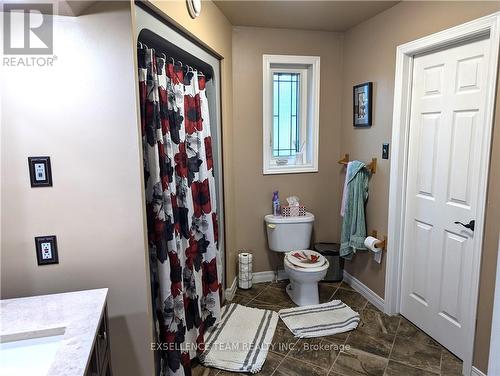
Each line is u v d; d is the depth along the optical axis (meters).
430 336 2.32
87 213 1.30
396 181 2.44
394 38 2.38
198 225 2.26
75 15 1.20
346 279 3.22
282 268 3.29
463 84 1.94
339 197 3.29
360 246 2.81
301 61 3.03
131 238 1.34
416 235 2.40
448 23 1.92
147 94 1.55
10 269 1.28
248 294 3.04
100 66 1.24
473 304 1.89
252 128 3.04
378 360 2.12
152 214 1.61
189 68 2.10
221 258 2.78
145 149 1.57
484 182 1.78
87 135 1.26
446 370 2.01
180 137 1.90
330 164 3.27
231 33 2.84
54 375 0.80
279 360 2.14
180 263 1.85
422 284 2.37
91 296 1.24
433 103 2.17
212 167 2.42
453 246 2.07
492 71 1.70
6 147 1.22
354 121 2.93
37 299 1.22
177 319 1.79
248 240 3.20
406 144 2.41
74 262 1.33
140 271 1.37
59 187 1.27
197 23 1.96
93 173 1.29
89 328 1.01
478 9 1.74
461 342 2.06
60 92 1.22
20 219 1.26
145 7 1.40
